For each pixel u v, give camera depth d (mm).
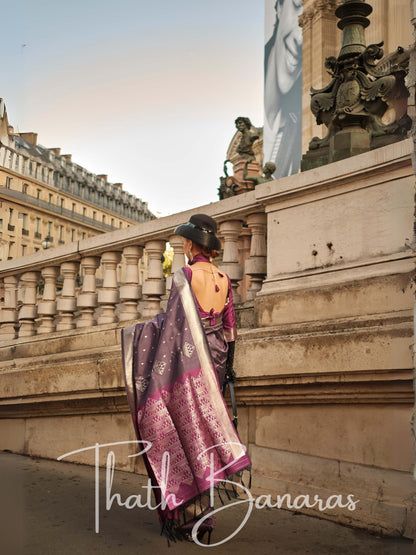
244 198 4273
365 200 3303
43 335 5715
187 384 2672
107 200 87438
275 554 2488
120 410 4328
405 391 2311
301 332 3334
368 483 2883
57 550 2520
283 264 3848
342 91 3955
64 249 5551
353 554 2453
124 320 5141
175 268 4859
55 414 4785
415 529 2055
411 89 2195
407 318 2557
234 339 3061
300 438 3314
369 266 3197
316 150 4219
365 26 4129
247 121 15250
